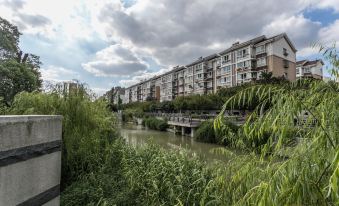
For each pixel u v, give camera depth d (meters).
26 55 24.64
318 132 1.71
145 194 3.86
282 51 34.59
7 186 1.27
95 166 4.93
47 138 1.62
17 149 1.34
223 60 42.19
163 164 4.53
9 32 20.42
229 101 1.92
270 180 1.67
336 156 1.31
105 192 3.94
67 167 4.82
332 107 1.79
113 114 7.57
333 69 2.24
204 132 16.72
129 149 5.84
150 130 29.17
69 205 3.64
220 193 3.01
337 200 1.31
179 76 61.09
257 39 35.91
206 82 49.03
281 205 1.54
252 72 35.44
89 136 5.38
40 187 1.54
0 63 16.83
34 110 4.77
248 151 2.75
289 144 1.91
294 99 1.69
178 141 17.83
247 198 1.94
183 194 3.61
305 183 1.51
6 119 1.26
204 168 4.25
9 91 15.80
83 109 5.46
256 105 1.89
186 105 38.75
